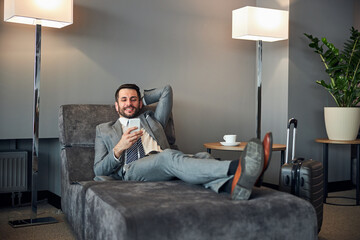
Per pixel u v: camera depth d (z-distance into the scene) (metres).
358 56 3.72
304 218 1.95
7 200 3.39
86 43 3.40
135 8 3.61
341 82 3.66
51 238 2.54
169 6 3.78
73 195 2.56
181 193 2.07
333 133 3.70
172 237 1.68
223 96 4.09
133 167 2.56
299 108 4.00
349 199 3.77
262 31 3.44
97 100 3.46
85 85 3.40
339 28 4.31
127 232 1.61
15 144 3.40
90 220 2.05
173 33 3.80
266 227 1.86
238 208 1.84
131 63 3.60
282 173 2.55
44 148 3.54
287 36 3.55
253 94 4.27
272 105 4.10
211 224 1.75
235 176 1.98
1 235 2.59
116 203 1.84
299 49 4.00
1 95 3.10
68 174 2.75
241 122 4.21
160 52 3.74
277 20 3.49
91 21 3.41
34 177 2.84
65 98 3.33
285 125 3.95
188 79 3.89
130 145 2.60
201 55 3.96
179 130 3.86
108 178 2.64
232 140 3.23
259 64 3.63
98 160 2.73
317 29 4.13
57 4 2.77
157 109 3.14
